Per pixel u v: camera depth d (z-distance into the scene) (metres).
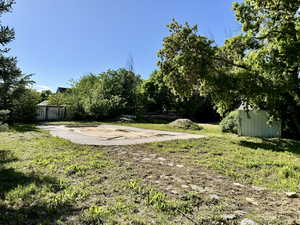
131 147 6.92
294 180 4.00
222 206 2.76
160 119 28.62
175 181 3.72
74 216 2.39
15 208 2.56
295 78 9.56
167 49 9.98
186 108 31.69
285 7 8.88
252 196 3.19
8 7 4.07
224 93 9.66
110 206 2.66
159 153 6.16
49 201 2.75
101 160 4.96
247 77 9.43
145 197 2.97
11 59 3.94
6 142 7.05
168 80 10.32
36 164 4.46
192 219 2.40
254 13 9.99
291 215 2.57
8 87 3.97
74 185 3.36
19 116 15.62
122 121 21.17
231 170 4.57
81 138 8.86
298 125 10.25
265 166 5.00
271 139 10.14
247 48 10.91
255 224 2.31
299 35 8.73
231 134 12.48
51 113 20.11
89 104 20.64
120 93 24.89
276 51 9.21
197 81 10.23
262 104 11.02
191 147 7.21
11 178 3.59
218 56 10.26
